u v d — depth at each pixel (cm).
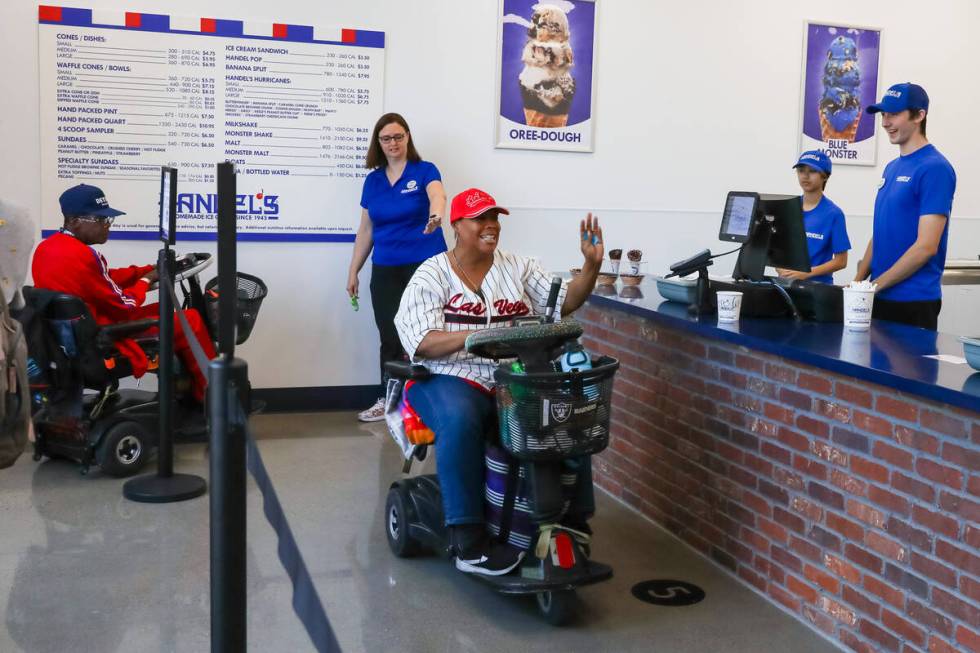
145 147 512
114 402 454
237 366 199
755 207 366
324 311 551
